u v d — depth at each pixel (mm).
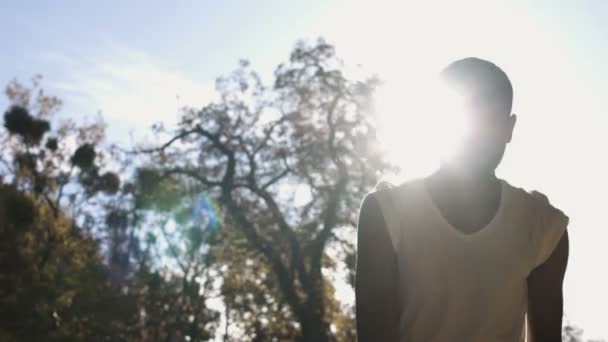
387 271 1564
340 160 38406
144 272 36719
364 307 1558
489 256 1563
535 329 1709
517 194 1626
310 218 38656
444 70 1594
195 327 38219
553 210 1655
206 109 39781
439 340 1567
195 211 37938
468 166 1571
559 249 1669
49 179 30719
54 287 29344
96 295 32250
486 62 1604
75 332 31094
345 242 38000
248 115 40094
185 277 38781
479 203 1585
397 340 1592
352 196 37969
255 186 37938
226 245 39906
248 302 39781
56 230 30406
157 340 37156
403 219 1567
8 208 27203
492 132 1576
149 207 35625
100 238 33906
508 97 1604
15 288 28188
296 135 39344
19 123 29062
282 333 39875
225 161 39688
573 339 39344
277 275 37000
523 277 1605
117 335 33812
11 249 27984
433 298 1555
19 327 28406
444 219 1562
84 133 38094
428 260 1558
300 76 39656
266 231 38375
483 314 1558
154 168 37062
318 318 36531
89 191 31859
